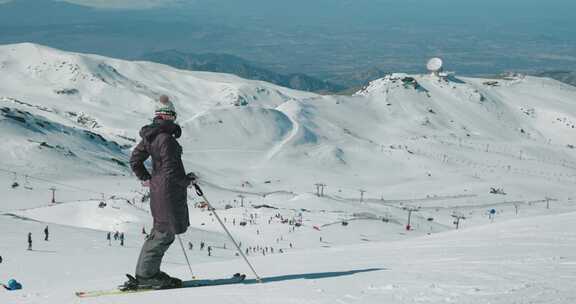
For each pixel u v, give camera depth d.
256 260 14.19
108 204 94.56
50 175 163.12
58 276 28.81
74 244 47.84
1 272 29.50
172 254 50.09
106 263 35.94
